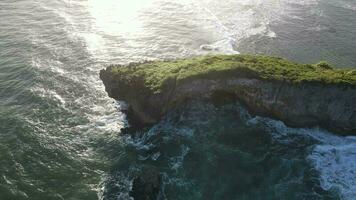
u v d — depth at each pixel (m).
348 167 35.41
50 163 34.38
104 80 40.81
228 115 39.25
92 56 48.12
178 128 37.94
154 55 49.00
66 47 49.59
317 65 42.16
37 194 31.69
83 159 34.97
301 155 36.25
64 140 36.62
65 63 46.66
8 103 40.53
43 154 35.16
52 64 46.34
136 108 38.28
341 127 38.41
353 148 37.25
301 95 37.69
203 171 34.31
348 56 50.78
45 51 48.59
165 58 48.31
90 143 36.50
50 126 38.03
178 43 51.59
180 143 36.66
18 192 31.69
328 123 38.62
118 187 32.56
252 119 39.22
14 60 46.72
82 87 43.00
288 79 37.62
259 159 35.66
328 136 38.38
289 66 40.50
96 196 31.83
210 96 39.25
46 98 41.25
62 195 31.75
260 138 37.53
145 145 36.47
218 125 38.38
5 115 38.84
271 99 38.34
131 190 32.28
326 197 32.78
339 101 37.59
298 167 35.16
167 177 33.59
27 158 34.66
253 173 34.41
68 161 34.69
